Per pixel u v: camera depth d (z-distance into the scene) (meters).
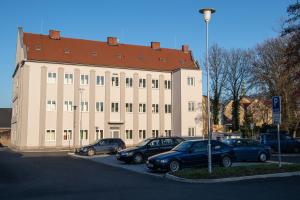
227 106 71.75
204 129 60.50
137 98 59.84
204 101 64.00
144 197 11.79
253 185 14.34
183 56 67.38
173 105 61.56
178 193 12.55
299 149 35.56
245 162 25.80
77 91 55.69
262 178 16.42
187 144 20.31
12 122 66.06
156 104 61.31
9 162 27.89
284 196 11.70
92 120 56.31
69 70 55.59
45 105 53.47
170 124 61.97
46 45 57.22
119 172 20.62
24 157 34.16
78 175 19.06
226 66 65.06
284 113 46.09
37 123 52.75
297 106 45.03
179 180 16.36
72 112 55.16
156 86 61.66
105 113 57.38
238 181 15.67
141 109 60.16
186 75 59.84
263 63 49.69
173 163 19.27
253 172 16.95
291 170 17.70
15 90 63.59
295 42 33.88
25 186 14.87
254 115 58.81
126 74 59.53
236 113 64.44
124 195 12.26
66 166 24.59
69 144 54.28
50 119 53.59
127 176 18.56
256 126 58.66
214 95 64.69
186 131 59.09
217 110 64.06
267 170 17.41
